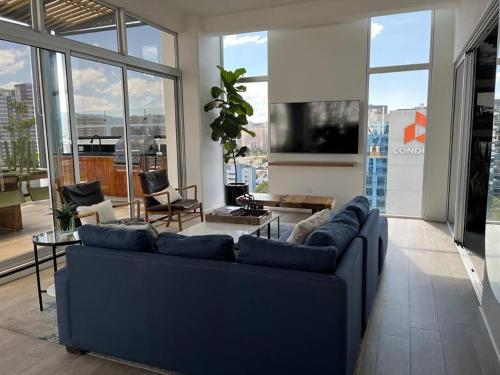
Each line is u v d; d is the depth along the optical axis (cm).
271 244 197
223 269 196
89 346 236
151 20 557
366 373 218
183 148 655
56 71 420
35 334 264
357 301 216
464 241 445
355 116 604
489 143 402
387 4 512
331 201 512
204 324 205
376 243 312
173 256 213
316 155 641
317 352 183
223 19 611
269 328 191
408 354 236
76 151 446
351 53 596
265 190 698
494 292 245
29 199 409
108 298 226
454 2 483
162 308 213
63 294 238
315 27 610
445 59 546
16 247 403
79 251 230
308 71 623
